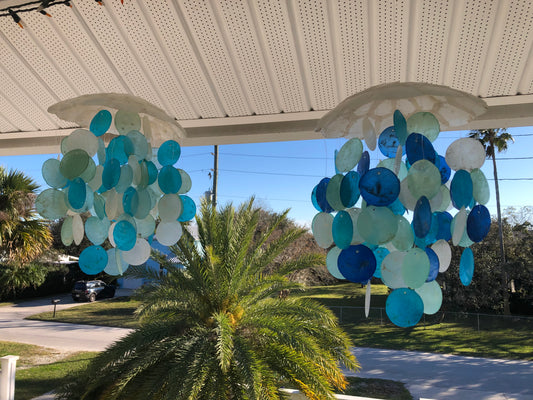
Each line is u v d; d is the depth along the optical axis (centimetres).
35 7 245
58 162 213
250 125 388
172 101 343
